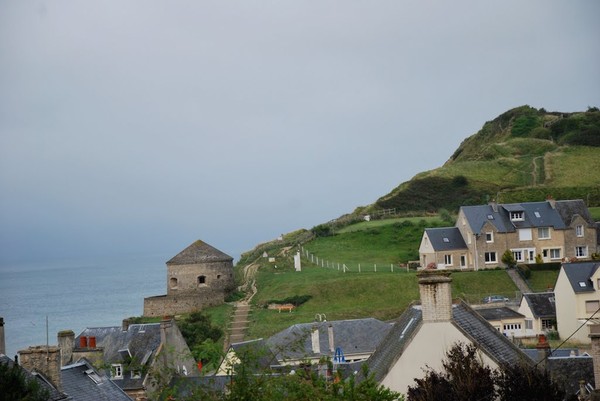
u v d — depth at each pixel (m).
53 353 44.50
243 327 108.94
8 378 37.28
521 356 40.50
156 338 80.06
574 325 95.94
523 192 170.38
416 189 183.50
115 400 48.72
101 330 82.00
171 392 37.69
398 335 42.94
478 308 104.19
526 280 119.62
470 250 127.44
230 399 33.81
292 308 114.06
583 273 97.00
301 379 35.03
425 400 35.81
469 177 186.50
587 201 165.12
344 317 107.69
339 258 140.88
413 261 135.38
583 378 47.84
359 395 33.62
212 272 128.50
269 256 151.25
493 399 36.06
